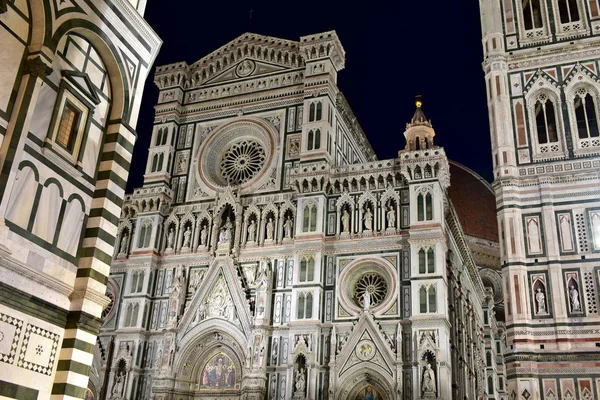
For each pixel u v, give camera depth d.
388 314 52.16
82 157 26.08
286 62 67.56
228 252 59.62
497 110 53.78
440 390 47.47
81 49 26.83
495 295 103.38
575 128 51.22
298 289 54.78
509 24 57.09
